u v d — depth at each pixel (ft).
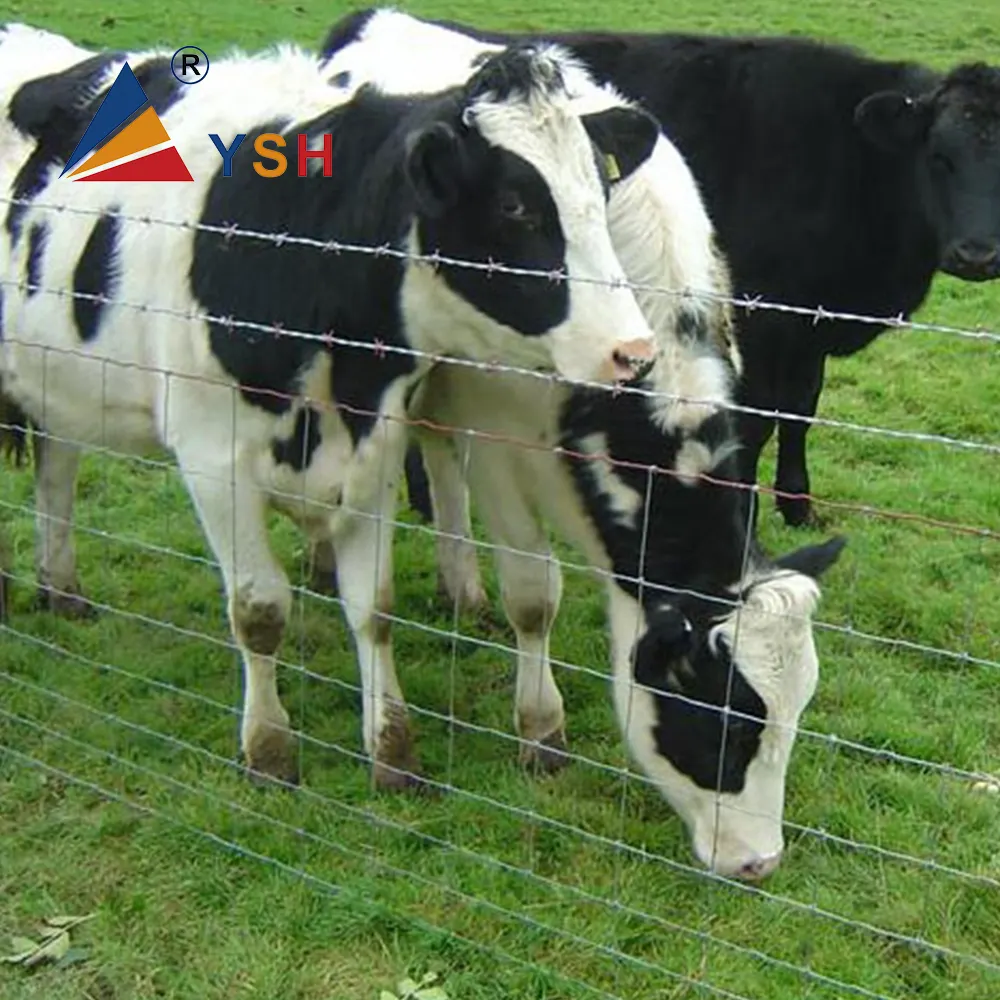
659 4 40.11
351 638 10.96
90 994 7.39
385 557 8.86
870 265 12.72
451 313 8.05
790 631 7.61
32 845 8.45
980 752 9.56
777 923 7.80
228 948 7.64
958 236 12.15
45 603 11.28
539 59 7.88
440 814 8.77
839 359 16.94
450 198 7.54
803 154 12.29
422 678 10.38
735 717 7.68
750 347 12.48
